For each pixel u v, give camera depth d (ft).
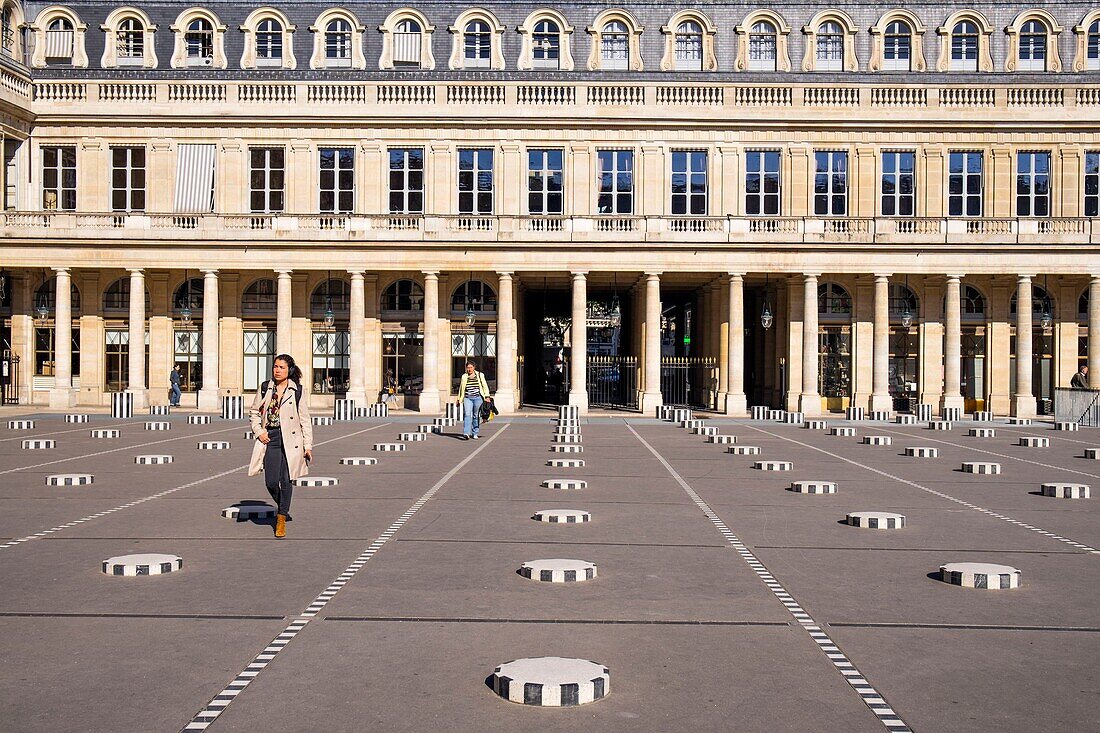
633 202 157.17
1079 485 59.31
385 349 163.32
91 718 22.53
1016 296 161.17
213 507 52.54
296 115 155.63
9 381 163.12
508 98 155.74
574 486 61.26
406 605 32.32
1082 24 158.30
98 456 80.02
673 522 48.67
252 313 161.68
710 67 159.22
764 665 26.45
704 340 175.22
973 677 25.62
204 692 24.21
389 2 160.15
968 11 158.61
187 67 158.30
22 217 152.87
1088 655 27.53
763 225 152.66
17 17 155.84
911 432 119.34
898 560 39.81
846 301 163.63
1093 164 156.15
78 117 155.63
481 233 152.46
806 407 153.38
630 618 30.91
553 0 160.25
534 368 201.77
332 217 153.28
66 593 33.63
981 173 157.17
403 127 156.87
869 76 156.35
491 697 23.94
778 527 47.39
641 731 21.89
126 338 162.20
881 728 22.18
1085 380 157.17
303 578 36.01
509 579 36.01
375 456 82.02
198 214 152.97
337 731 21.80
